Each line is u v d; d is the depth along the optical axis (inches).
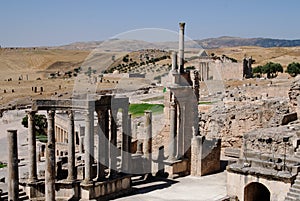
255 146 1549.0
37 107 1418.6
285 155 1423.5
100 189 1499.8
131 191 1617.9
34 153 1462.8
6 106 4820.4
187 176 1865.2
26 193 1454.2
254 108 2156.7
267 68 7042.3
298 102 1991.9
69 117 1470.2
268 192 1513.3
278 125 1862.7
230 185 1441.9
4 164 2378.2
